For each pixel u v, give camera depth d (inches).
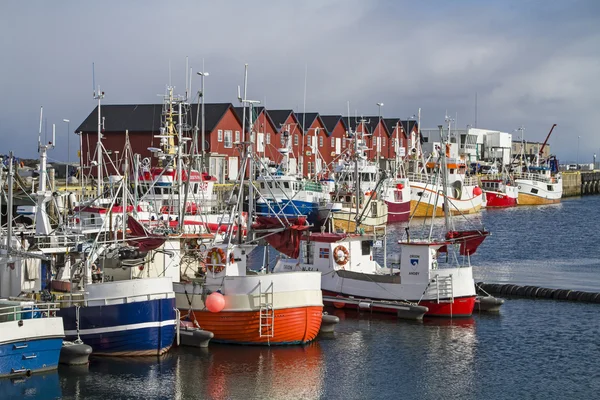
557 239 2763.3
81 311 1075.3
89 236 1482.5
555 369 1112.8
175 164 2001.7
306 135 3843.5
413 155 4192.9
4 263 1159.6
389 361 1137.4
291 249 1315.2
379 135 4212.6
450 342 1243.2
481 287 1678.2
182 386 1000.9
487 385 1042.1
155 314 1090.7
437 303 1398.9
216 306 1151.0
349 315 1421.0
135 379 1019.9
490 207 4298.7
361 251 1524.4
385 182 3161.9
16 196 2033.7
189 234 1269.7
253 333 1159.6
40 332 995.9
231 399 966.4
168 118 2237.9
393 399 986.1
